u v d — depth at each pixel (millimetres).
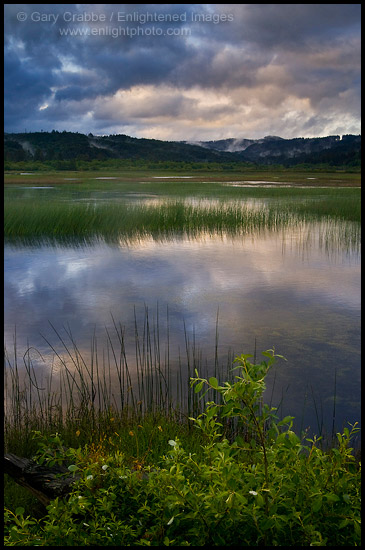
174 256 14969
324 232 19219
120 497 2777
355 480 2535
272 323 8500
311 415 5258
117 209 22516
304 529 2307
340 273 12570
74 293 10641
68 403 5598
